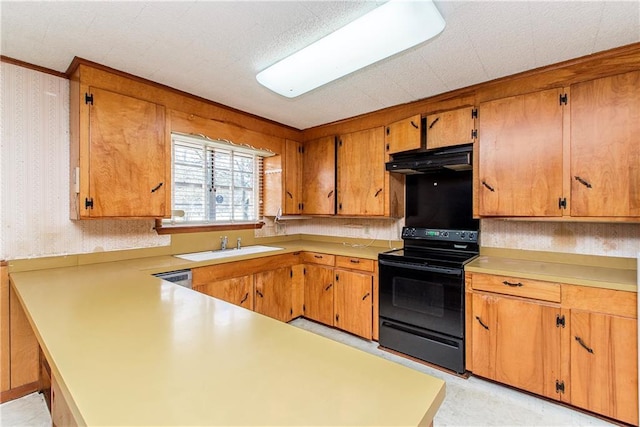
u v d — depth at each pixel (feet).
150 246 8.48
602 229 7.13
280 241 12.43
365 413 2.04
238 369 2.60
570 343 6.07
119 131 6.93
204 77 7.30
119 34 5.52
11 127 6.38
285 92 7.31
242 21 5.16
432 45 5.87
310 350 2.98
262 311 9.55
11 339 6.41
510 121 7.28
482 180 7.65
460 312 7.42
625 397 5.55
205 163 9.91
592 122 6.31
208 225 9.87
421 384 2.42
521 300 6.62
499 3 4.66
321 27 5.33
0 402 6.30
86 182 6.47
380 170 9.80
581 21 5.11
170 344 3.06
